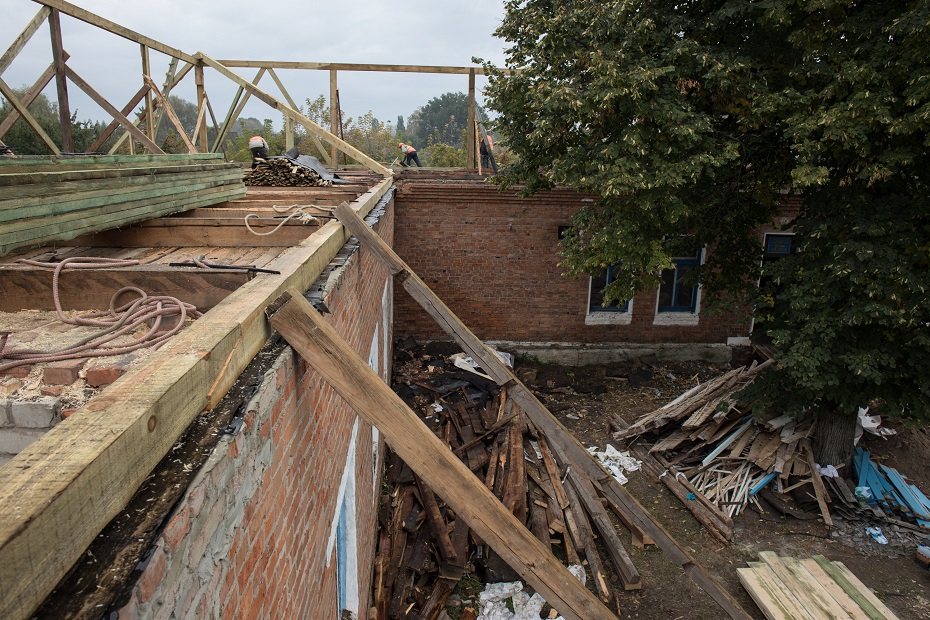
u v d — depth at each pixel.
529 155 9.48
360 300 4.42
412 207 12.30
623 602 6.67
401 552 6.46
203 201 4.48
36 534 0.87
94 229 2.97
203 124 8.75
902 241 6.95
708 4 7.91
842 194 7.53
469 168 14.25
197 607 1.25
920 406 7.68
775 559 7.10
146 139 4.75
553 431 4.77
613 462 9.30
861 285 7.32
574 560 6.91
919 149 6.89
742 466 8.77
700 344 13.05
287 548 2.09
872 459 9.48
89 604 0.92
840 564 7.05
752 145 8.51
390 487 7.69
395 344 12.66
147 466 1.25
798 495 8.32
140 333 2.23
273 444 1.87
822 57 7.21
